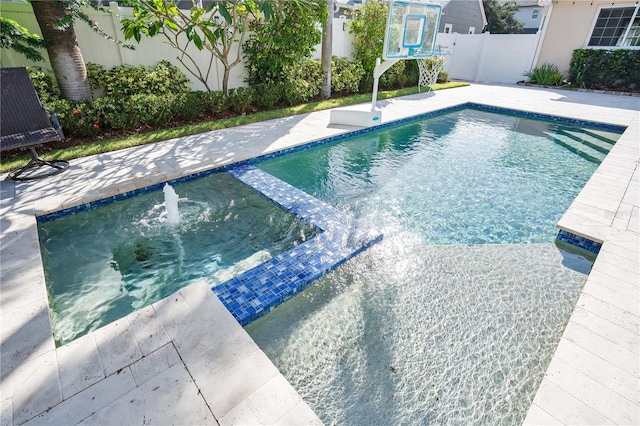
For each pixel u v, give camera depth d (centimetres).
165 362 189
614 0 1164
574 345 211
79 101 532
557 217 404
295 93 797
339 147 628
